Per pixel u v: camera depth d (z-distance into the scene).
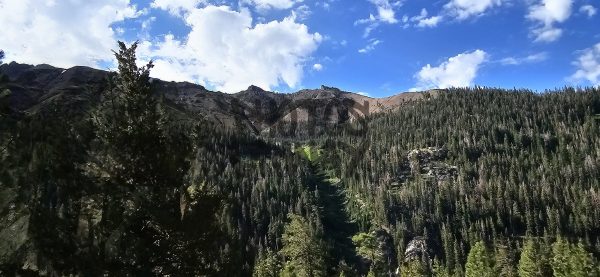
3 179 11.39
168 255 13.26
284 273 58.28
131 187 13.48
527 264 72.88
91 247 11.73
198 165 15.62
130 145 13.84
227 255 14.48
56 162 12.12
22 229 11.05
